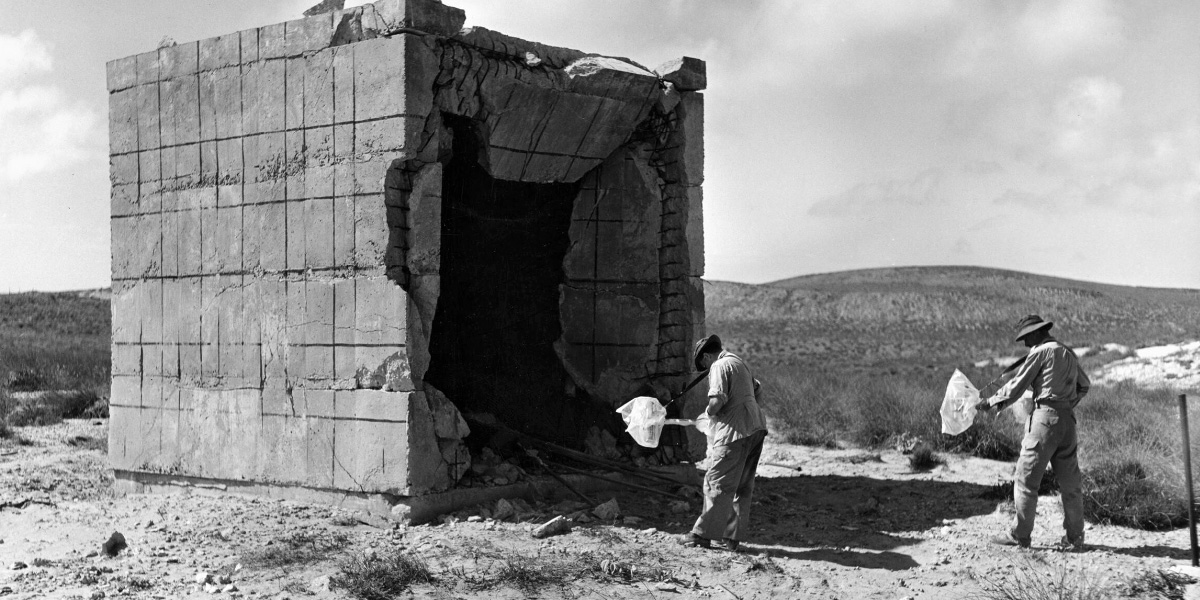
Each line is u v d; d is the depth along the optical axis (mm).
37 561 6992
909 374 33844
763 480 10938
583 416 10477
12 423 13727
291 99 8688
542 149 9711
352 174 8344
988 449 12555
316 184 8547
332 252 8469
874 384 18781
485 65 8656
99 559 7113
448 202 9680
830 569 7344
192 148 9297
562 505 8852
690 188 10312
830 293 100062
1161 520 8508
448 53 8430
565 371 10609
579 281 10609
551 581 6750
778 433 14430
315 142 8562
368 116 8266
